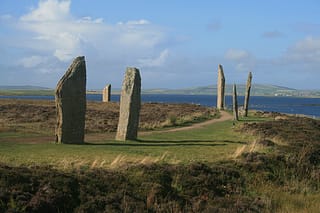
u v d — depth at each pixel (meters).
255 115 61.94
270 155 26.02
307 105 178.75
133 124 32.09
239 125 42.50
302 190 23.08
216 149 27.58
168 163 22.72
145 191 19.64
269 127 38.62
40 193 17.77
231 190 21.50
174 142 30.78
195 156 24.94
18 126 38.72
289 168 25.14
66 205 17.80
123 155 23.98
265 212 19.67
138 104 32.41
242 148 26.94
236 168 23.61
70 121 28.91
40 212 17.00
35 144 27.94
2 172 18.25
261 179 23.08
